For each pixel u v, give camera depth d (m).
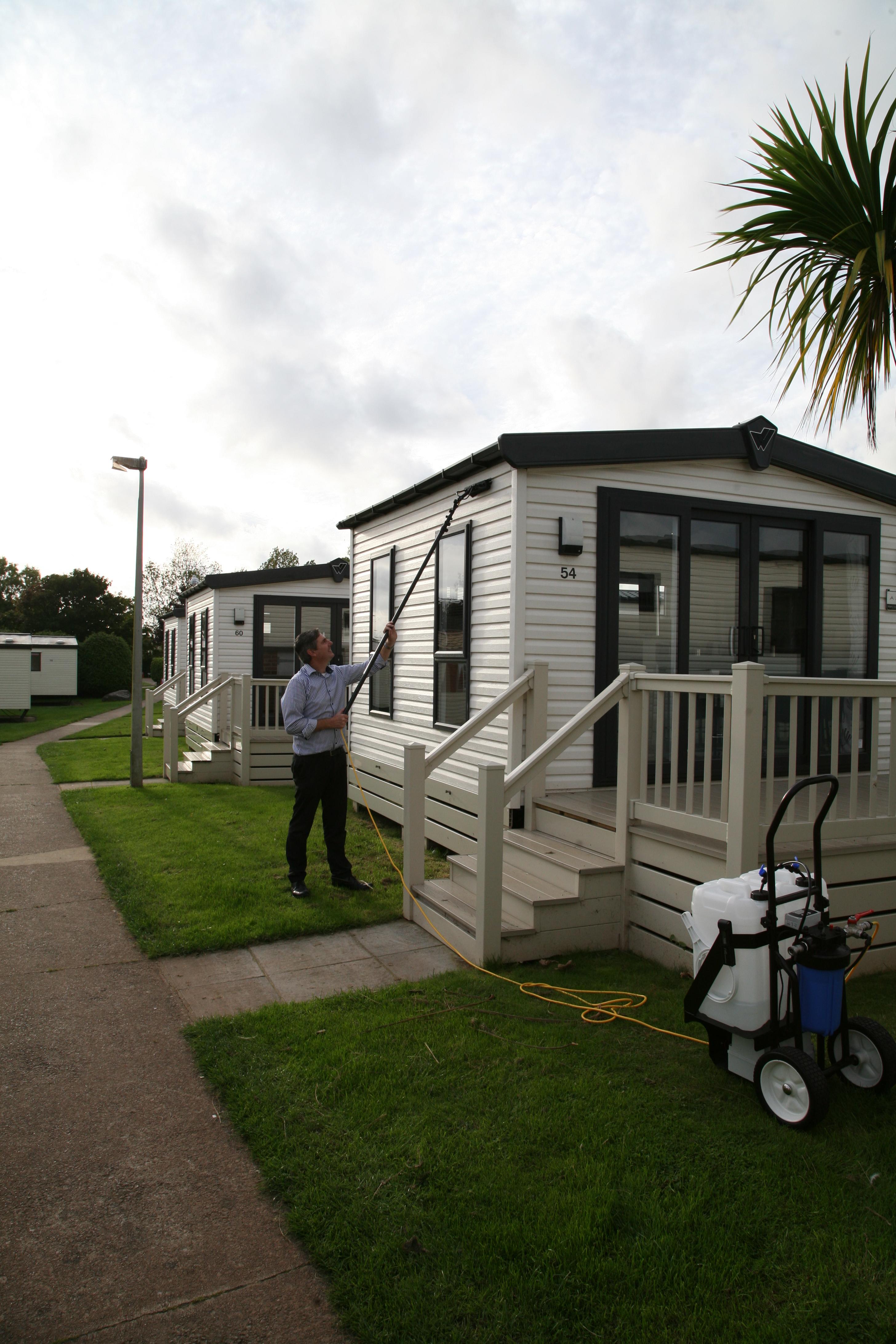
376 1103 2.81
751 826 3.64
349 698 5.66
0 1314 1.94
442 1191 2.34
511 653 5.44
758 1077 2.79
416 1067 3.07
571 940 4.35
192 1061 3.22
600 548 5.64
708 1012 2.97
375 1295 1.97
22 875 6.05
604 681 5.66
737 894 2.90
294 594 14.69
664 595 5.89
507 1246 2.10
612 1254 2.09
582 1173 2.41
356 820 8.39
